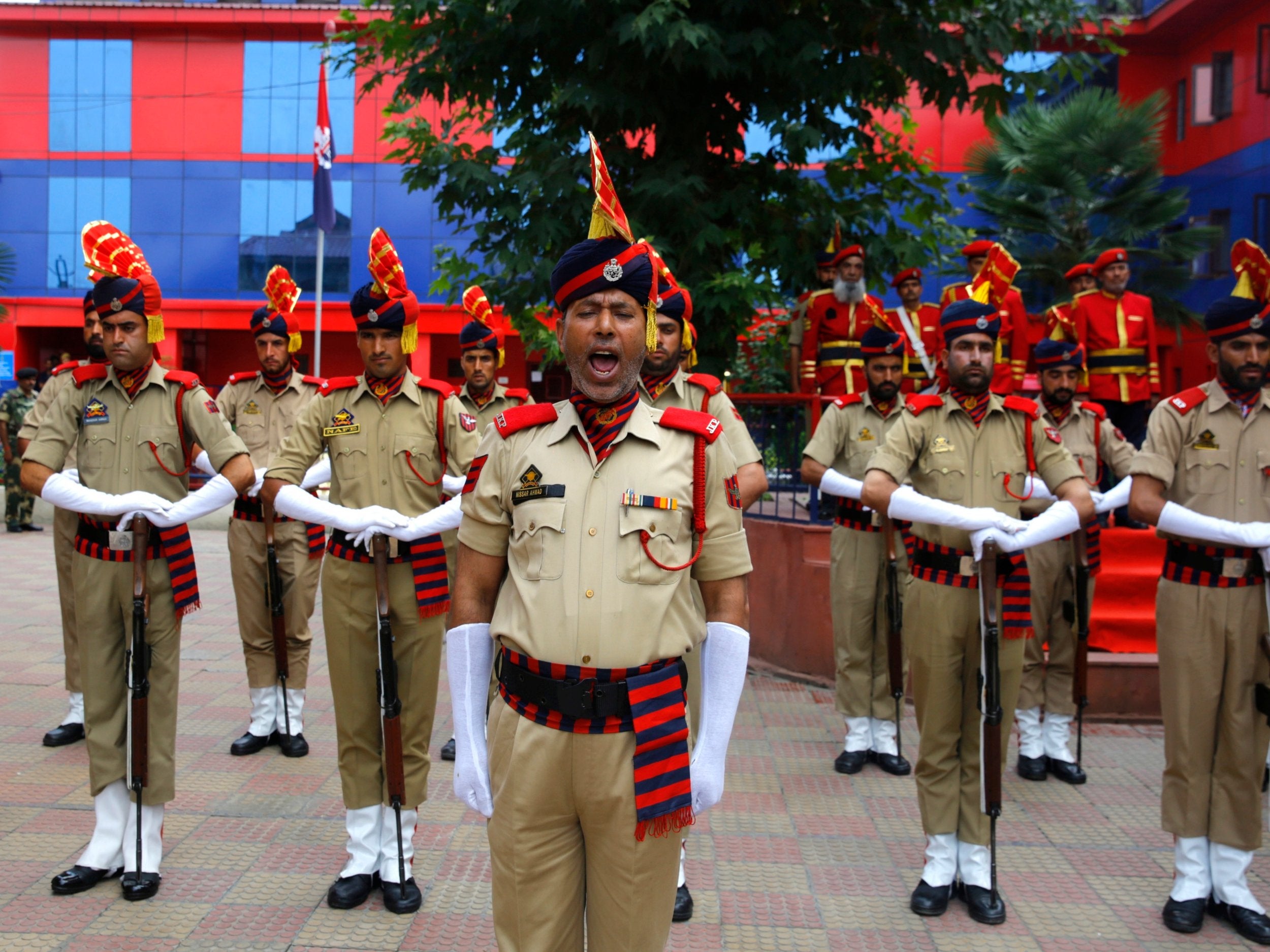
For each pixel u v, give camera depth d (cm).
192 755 536
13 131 2266
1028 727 540
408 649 394
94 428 395
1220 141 1669
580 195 678
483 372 610
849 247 739
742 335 855
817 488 698
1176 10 1681
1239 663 381
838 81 670
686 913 377
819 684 688
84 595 388
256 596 548
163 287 2272
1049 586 539
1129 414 789
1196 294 1642
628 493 235
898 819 475
